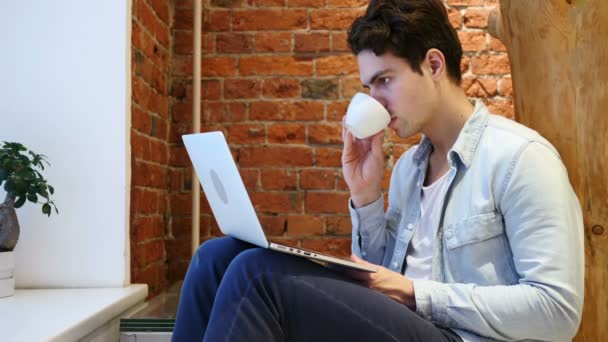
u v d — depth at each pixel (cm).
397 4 110
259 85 227
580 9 125
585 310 124
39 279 169
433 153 124
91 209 171
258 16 229
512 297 93
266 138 226
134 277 185
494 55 224
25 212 169
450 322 98
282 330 92
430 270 112
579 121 126
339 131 225
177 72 231
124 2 173
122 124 172
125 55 172
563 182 97
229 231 112
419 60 110
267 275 91
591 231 124
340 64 226
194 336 107
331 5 227
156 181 212
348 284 95
